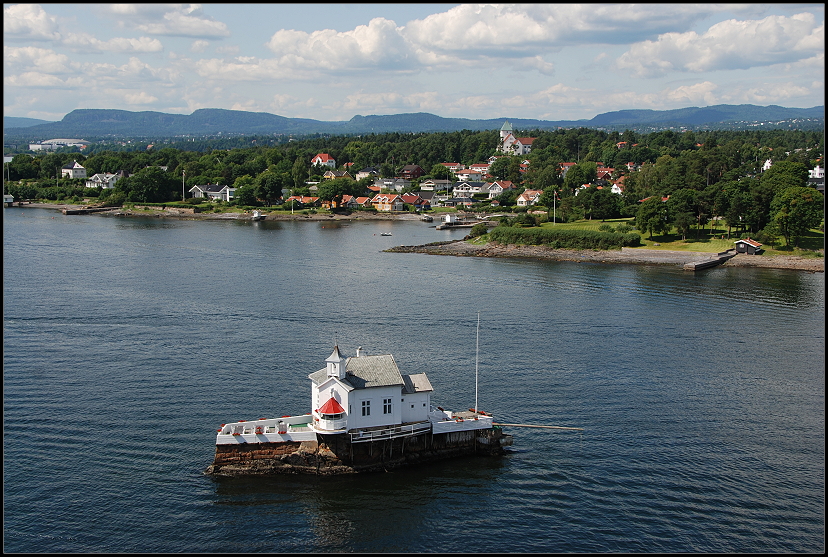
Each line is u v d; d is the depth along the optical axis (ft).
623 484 199.72
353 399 203.10
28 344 309.42
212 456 209.36
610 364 298.15
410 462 210.38
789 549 171.73
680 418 242.58
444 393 260.83
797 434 231.09
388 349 312.91
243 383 265.34
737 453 217.56
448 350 313.32
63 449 211.82
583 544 173.58
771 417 244.63
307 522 180.96
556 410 247.70
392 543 173.47
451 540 174.81
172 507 184.85
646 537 176.14
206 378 270.05
